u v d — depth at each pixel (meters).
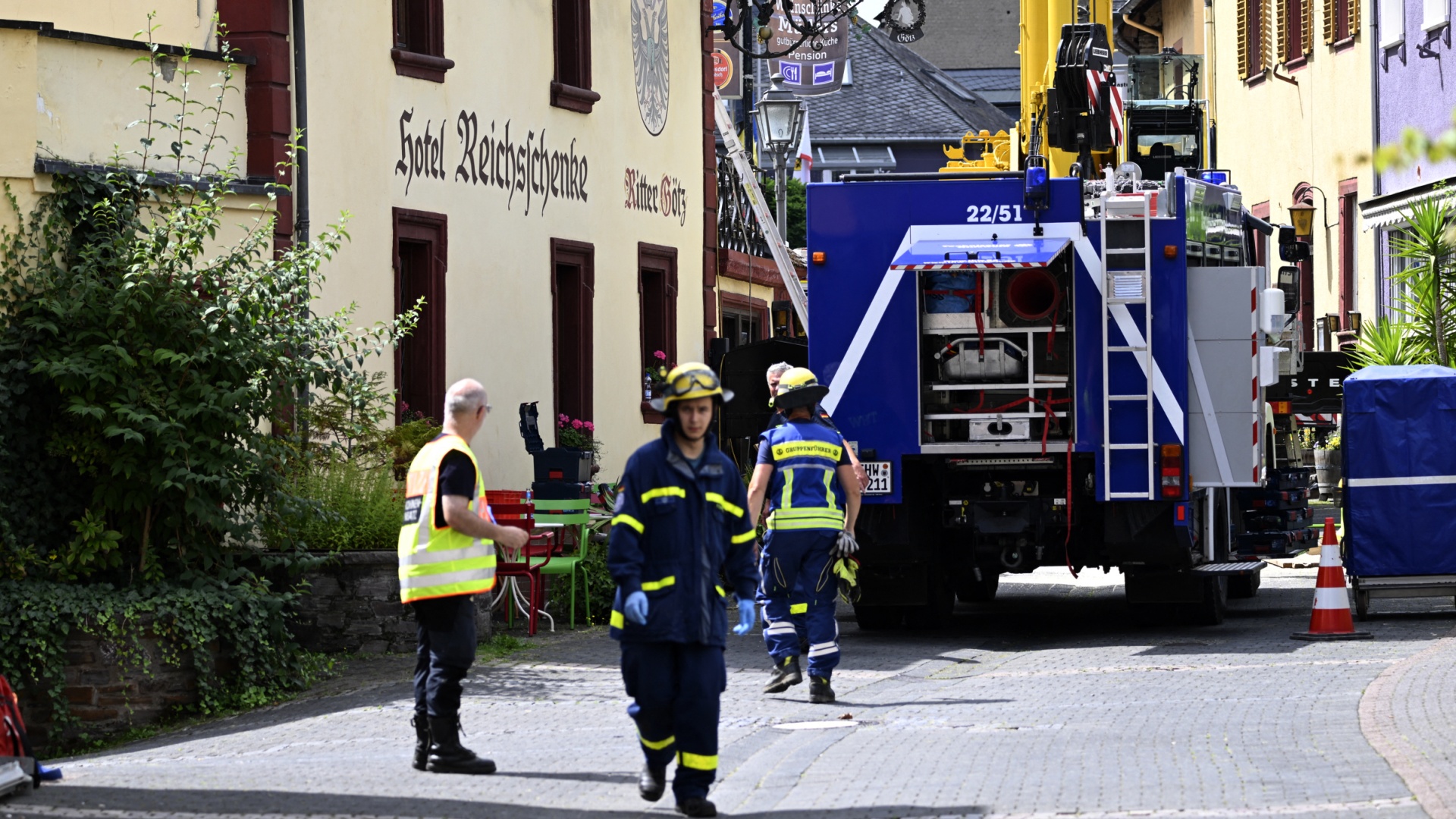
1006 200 19.98
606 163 29.56
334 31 22.33
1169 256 19.56
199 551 17.64
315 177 21.86
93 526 16.86
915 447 20.06
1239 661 17.52
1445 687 14.59
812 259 20.27
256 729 15.57
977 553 20.80
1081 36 23.16
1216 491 21.39
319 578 19.31
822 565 15.80
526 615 21.81
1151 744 12.71
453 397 12.65
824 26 37.56
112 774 13.16
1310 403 29.45
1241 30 49.34
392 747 14.08
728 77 38.62
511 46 26.55
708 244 33.75
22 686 16.11
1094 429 19.75
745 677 17.44
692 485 10.98
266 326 17.91
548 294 27.48
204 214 17.84
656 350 31.92
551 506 21.97
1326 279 43.06
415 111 24.03
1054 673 17.16
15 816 11.20
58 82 18.06
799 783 11.88
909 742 13.39
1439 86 36.78
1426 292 31.06
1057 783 11.33
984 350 20.20
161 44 19.23
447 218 24.80
